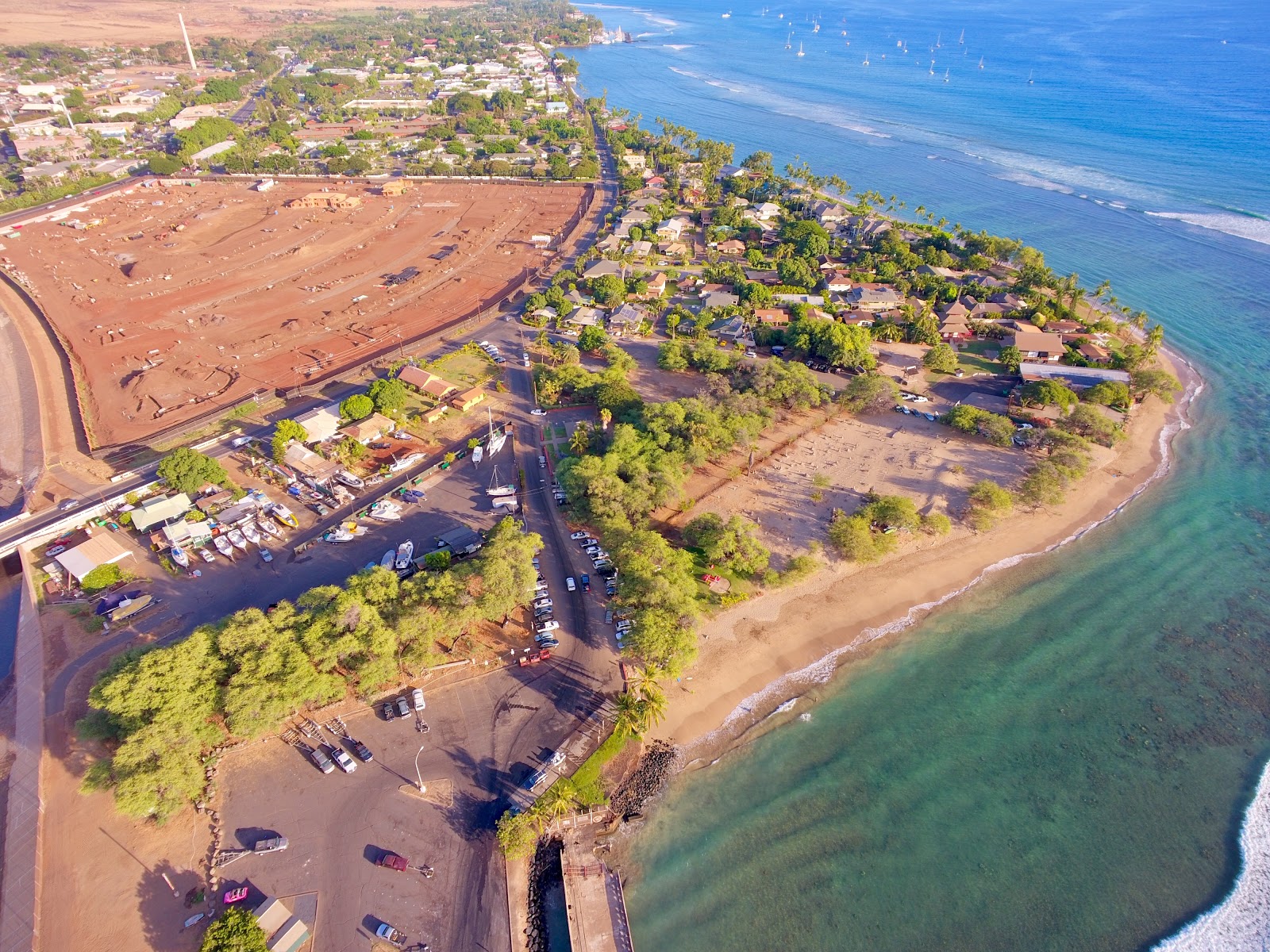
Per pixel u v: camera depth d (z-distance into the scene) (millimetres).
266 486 123500
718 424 129500
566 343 175250
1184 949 66688
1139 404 156125
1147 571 111750
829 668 95438
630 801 78750
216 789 76188
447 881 69062
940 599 106688
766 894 70938
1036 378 153500
